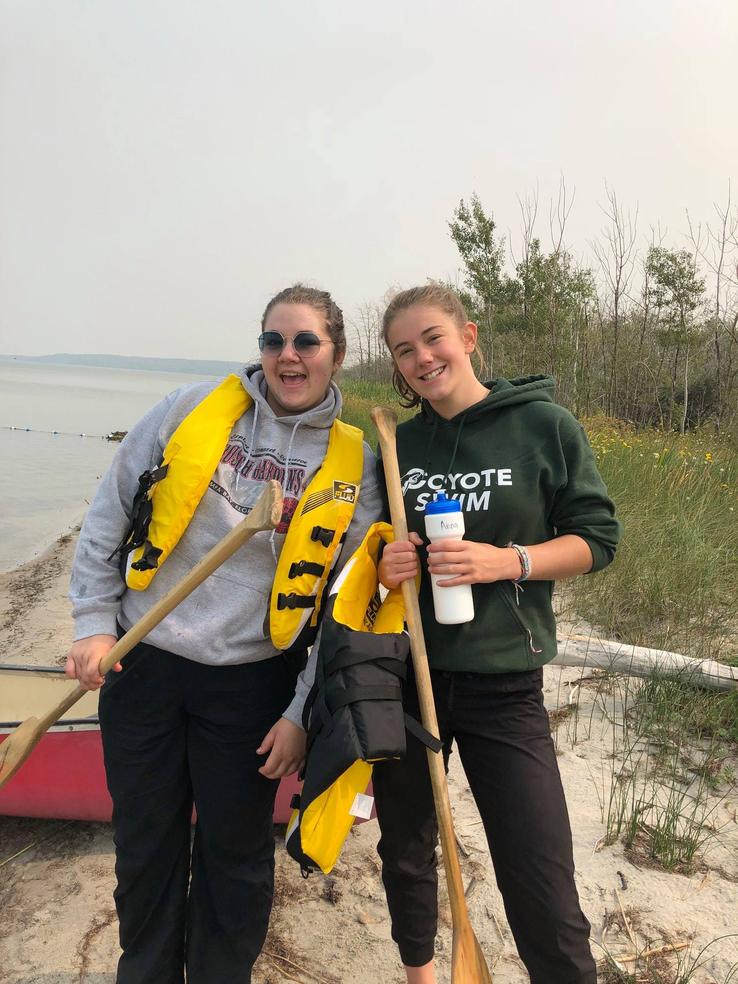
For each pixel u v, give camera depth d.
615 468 7.13
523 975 2.12
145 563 1.74
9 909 2.46
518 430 1.74
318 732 1.62
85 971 2.18
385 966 2.18
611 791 2.83
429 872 1.82
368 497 1.93
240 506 1.80
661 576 4.78
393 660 1.62
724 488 6.74
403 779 1.74
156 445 1.87
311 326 1.82
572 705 3.58
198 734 1.78
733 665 3.74
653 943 2.17
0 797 2.75
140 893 1.81
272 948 2.25
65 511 11.52
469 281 19.28
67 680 3.35
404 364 1.79
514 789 1.61
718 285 14.13
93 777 2.72
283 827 2.84
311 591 1.77
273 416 1.85
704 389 16.34
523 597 1.68
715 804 2.81
